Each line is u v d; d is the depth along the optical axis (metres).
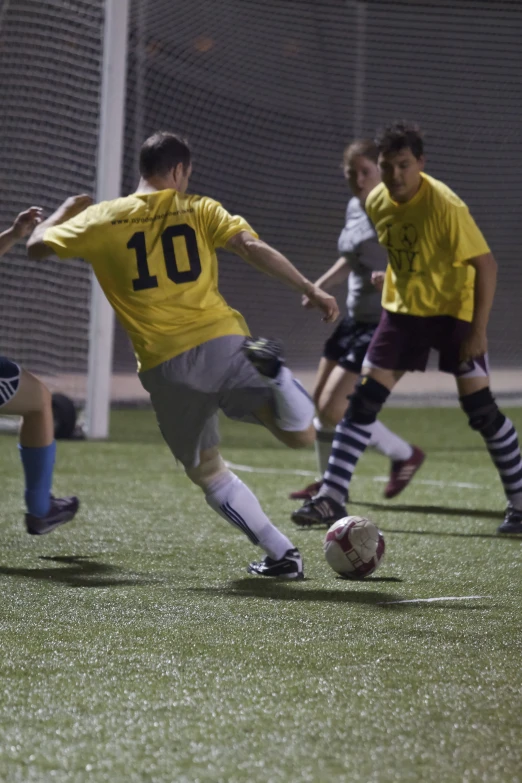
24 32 22.59
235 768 4.68
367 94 35.31
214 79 32.50
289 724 5.24
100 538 11.20
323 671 6.16
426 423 26.52
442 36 34.84
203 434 9.05
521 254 37.50
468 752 4.89
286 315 39.06
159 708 5.47
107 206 8.91
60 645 6.72
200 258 8.80
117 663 6.31
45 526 10.59
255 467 18.03
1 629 7.14
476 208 36.28
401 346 11.62
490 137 35.59
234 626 7.27
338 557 9.08
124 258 8.73
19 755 4.81
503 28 34.59
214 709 5.46
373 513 13.23
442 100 35.44
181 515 12.75
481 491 15.23
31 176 23.16
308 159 36.69
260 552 10.46
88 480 15.91
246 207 36.78
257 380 8.63
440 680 5.99
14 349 24.38
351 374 14.06
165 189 9.02
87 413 22.19
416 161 10.78
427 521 12.60
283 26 33.34
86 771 4.64
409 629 7.21
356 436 11.73
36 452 10.33
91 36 22.52
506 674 6.12
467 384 11.52
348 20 34.22
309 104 35.50
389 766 4.72
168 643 6.79
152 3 28.34
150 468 17.45
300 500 14.31
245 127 35.56
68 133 22.88
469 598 8.30
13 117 22.95
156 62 30.66
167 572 9.42
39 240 8.88
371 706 5.52
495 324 38.56
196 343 8.67
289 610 7.81
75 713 5.38
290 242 38.00
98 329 21.98
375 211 11.33
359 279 13.97
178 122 33.16
